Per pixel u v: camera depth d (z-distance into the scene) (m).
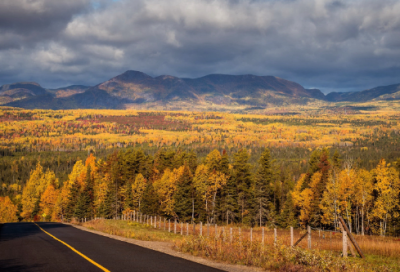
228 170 67.69
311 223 61.00
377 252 17.23
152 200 62.88
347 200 55.03
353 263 11.54
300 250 11.92
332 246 18.50
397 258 15.48
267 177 65.75
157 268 9.52
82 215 74.31
